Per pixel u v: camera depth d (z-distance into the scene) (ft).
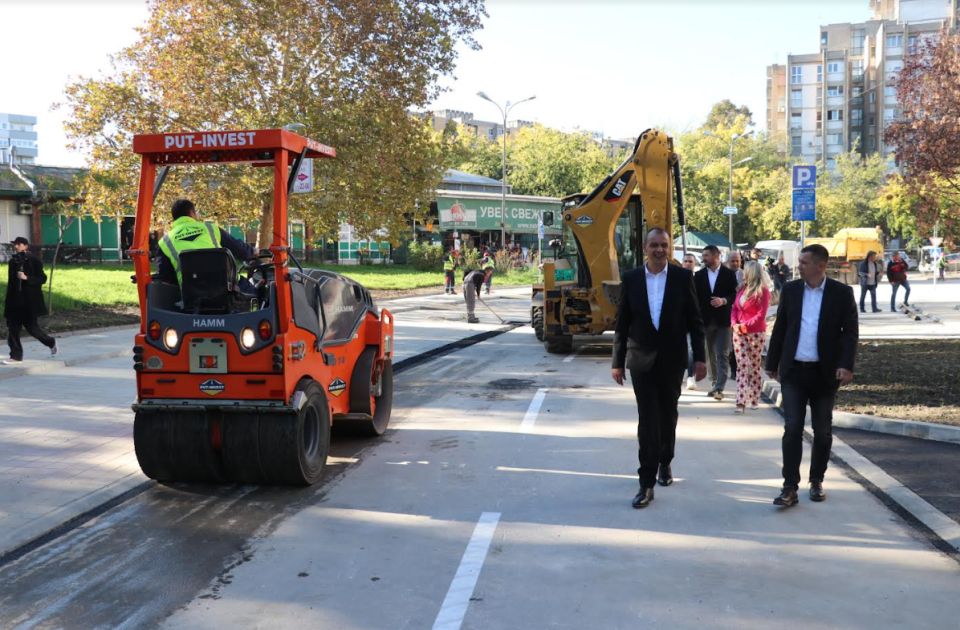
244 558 16.37
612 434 27.35
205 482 22.04
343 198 74.64
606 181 47.29
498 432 27.76
